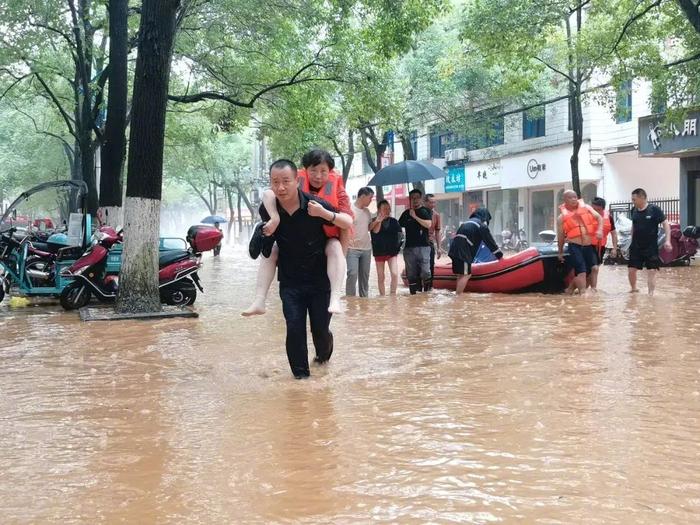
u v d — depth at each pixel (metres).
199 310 12.30
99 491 3.65
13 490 3.69
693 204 26.59
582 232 13.12
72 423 4.98
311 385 6.01
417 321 9.98
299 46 21.75
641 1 19.48
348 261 13.45
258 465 3.99
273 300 13.78
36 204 53.34
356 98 22.48
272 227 5.93
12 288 16.09
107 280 12.94
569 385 5.79
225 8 20.88
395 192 49.03
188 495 3.57
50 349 8.34
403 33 17.95
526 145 35.31
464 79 33.31
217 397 5.67
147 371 6.86
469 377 6.20
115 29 16.83
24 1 20.36
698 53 19.55
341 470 3.88
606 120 30.69
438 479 3.71
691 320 9.51
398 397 5.52
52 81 27.06
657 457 4.01
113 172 17.25
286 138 26.17
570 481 3.64
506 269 13.90
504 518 3.20
